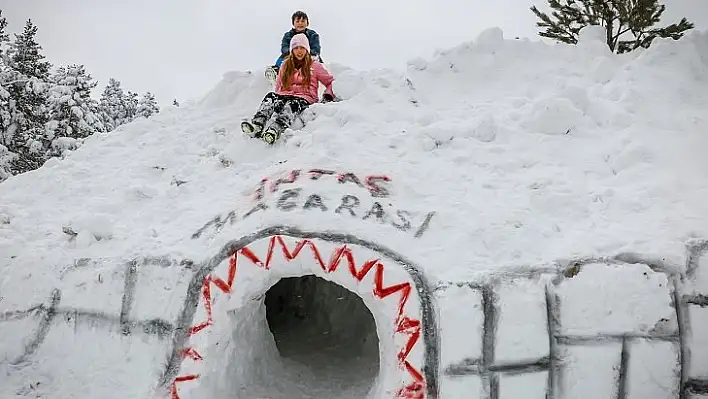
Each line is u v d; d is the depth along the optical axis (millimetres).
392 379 3936
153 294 4383
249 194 4867
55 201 5613
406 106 5848
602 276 3844
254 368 4730
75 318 4508
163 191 5371
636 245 3992
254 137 5645
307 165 4945
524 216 4367
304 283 6727
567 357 3744
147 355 4254
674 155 4754
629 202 4383
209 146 5887
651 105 5379
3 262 4938
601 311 3777
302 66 5859
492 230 4250
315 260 4172
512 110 5594
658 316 3725
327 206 4445
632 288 3785
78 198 5582
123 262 4539
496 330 3809
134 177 5695
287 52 6766
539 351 3752
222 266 4289
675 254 3887
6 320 4660
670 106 5363
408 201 4609
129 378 4230
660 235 4047
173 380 4121
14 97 22578
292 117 5703
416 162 5012
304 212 4395
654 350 3688
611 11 8609
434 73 6488
